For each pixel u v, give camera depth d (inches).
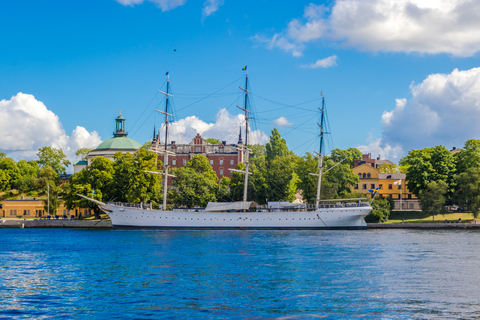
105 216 5561.0
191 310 1344.7
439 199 4800.7
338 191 5344.5
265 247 2810.0
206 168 5900.6
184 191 4845.0
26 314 1326.3
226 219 4328.3
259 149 6919.3
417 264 2111.2
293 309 1349.7
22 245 3105.3
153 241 3255.4
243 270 1968.5
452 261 2201.0
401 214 5078.7
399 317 1274.6
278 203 4441.4
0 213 6309.1
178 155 7209.6
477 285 1651.1
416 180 5152.6
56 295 1540.4
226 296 1502.2
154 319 1266.0
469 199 4731.8
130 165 4854.8
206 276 1836.9
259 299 1462.8
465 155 5285.4
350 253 2503.7
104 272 1953.7
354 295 1509.6
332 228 4308.6
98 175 4918.8
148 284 1695.4
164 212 4347.9
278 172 5078.7
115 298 1489.9
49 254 2588.6
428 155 5324.8
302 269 1985.7
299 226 4308.6
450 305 1387.8
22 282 1759.4
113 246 2950.3
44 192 6811.0
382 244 2970.0
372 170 6318.9
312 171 5187.0
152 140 6766.7
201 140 7322.8
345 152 6860.2
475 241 3157.0
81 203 4936.0
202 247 2834.6
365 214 4264.3
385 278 1781.5
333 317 1277.1
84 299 1482.5
